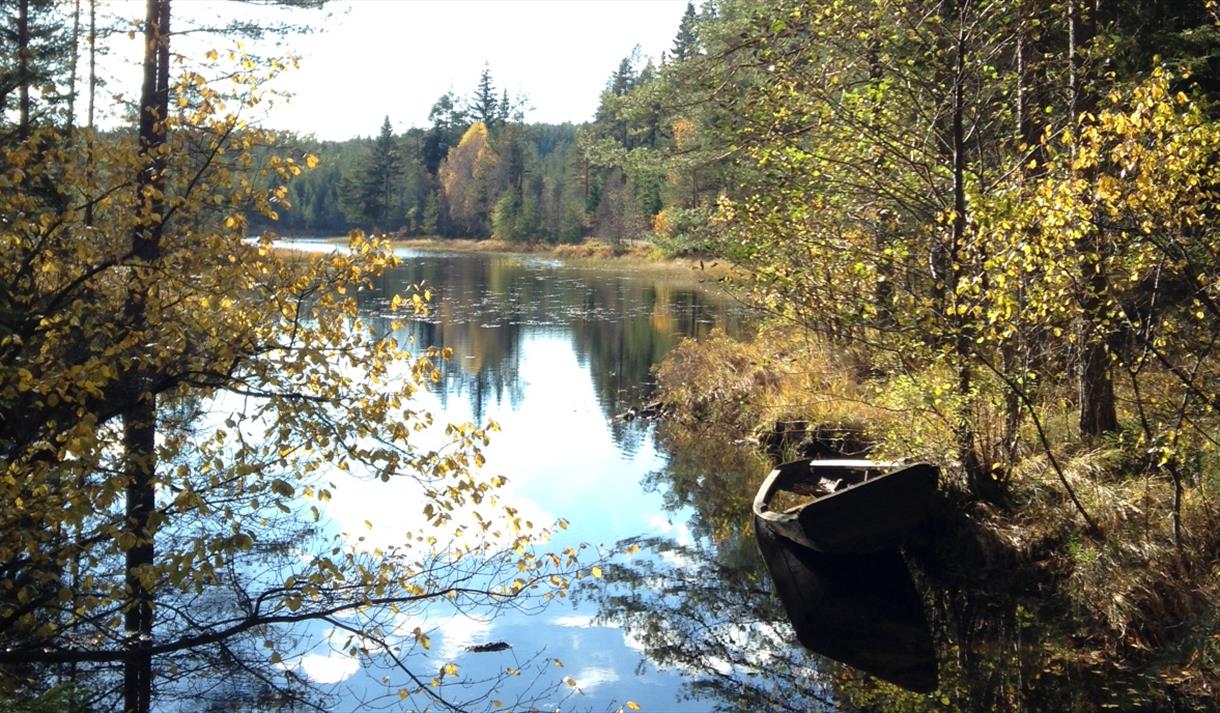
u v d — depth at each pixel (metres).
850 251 9.48
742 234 10.26
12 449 5.20
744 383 16.62
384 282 43.38
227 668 7.14
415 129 96.62
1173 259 6.96
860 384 13.46
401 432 5.85
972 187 7.82
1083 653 7.31
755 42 10.10
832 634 8.24
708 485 13.10
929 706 6.89
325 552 8.98
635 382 21.16
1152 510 7.95
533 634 8.30
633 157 20.30
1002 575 8.59
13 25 13.80
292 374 5.89
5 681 5.80
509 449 15.00
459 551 6.64
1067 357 9.57
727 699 7.02
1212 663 6.68
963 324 8.66
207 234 5.81
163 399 6.70
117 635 6.25
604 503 12.23
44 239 5.55
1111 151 6.88
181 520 7.18
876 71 9.95
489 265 56.34
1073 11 9.30
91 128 5.55
